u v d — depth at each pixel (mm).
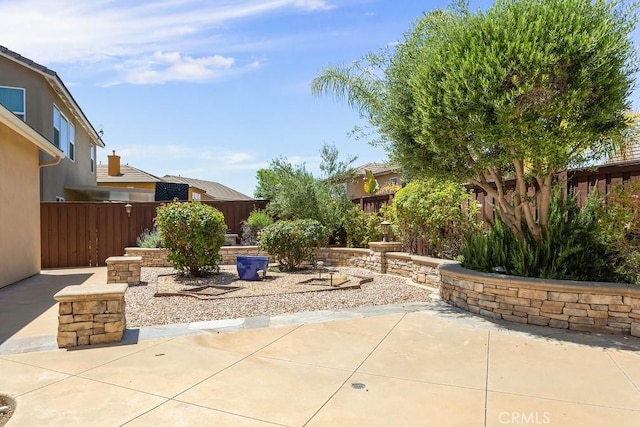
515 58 5363
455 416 3338
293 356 4719
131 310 6977
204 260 10172
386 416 3350
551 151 5633
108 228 14406
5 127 9508
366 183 23141
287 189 13750
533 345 5090
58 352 4879
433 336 5445
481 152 6227
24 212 10844
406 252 10969
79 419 3314
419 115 6449
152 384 3969
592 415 3344
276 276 10406
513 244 7000
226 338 5375
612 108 5406
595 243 6422
